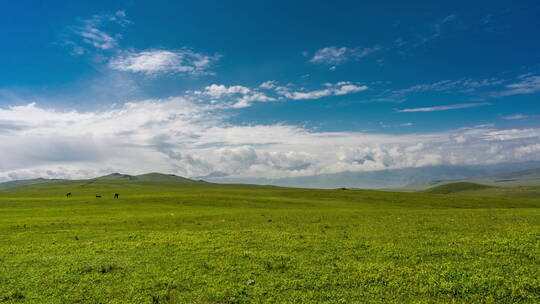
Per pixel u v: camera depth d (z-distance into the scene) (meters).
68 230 38.75
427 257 22.56
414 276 18.31
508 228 33.44
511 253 22.70
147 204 84.56
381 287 17.02
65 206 80.06
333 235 32.19
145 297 16.50
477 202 104.56
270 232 34.94
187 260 23.33
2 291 17.78
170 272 20.55
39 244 30.19
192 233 35.41
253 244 28.55
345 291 16.59
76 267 21.78
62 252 26.58
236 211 65.06
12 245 29.81
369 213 55.69
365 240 29.14
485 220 41.16
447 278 17.92
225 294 16.59
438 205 96.62
